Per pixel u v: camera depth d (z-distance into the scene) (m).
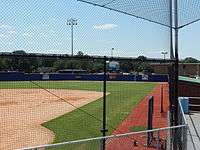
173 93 9.79
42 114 22.08
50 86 43.00
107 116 22.33
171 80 9.84
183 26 9.52
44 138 14.72
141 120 20.73
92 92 41.59
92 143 7.64
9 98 30.70
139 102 32.03
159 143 10.64
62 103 28.53
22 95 33.62
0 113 22.03
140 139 11.18
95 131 16.62
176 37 9.30
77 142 6.52
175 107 9.50
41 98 31.75
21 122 18.61
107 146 9.30
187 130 9.80
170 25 9.12
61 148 7.67
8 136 14.77
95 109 25.84
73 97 34.75
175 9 9.15
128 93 42.28
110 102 31.48
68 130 16.72
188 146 10.38
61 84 45.06
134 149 10.26
